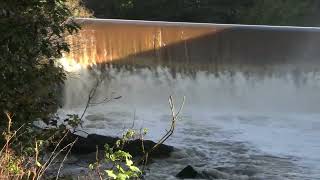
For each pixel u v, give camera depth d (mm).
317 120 12383
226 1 29031
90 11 23422
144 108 13320
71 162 7258
